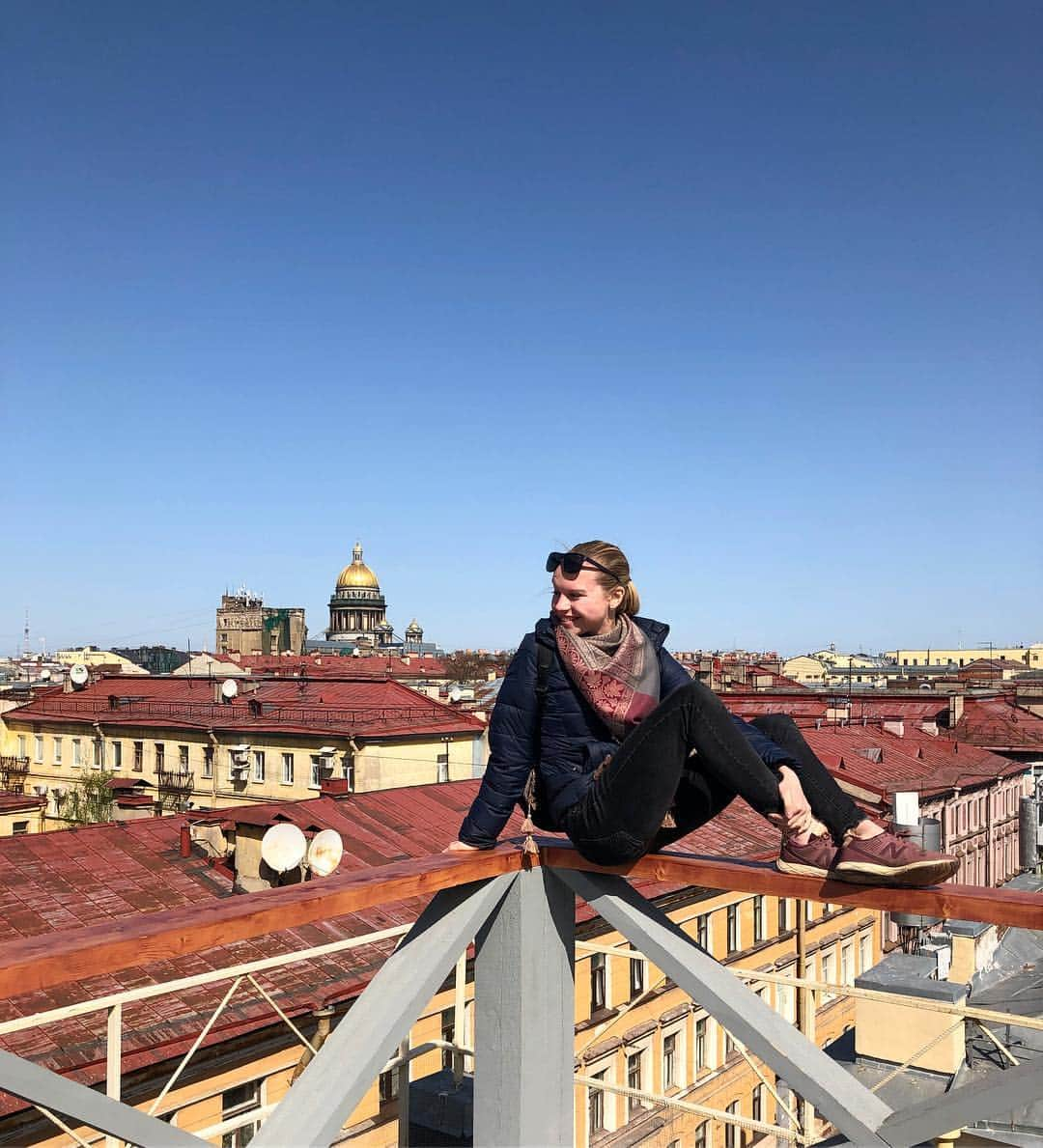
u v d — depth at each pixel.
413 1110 4.31
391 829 20.80
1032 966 15.93
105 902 16.39
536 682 2.86
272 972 13.61
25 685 75.75
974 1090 2.28
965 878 36.88
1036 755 45.56
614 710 2.73
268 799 39.53
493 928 2.91
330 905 2.28
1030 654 123.31
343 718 39.59
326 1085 2.25
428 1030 13.48
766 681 56.78
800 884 2.50
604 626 2.80
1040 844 33.12
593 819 2.64
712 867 2.65
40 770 48.66
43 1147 10.21
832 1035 23.77
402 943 2.67
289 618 134.38
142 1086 11.59
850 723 41.31
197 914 2.06
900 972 12.62
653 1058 18.78
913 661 140.38
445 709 41.59
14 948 1.81
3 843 17.86
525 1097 2.84
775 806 2.48
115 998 2.21
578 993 17.23
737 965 21.58
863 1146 2.40
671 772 2.54
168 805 42.34
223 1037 12.19
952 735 47.88
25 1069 1.89
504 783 2.82
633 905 2.81
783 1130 2.79
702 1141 19.48
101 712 46.94
